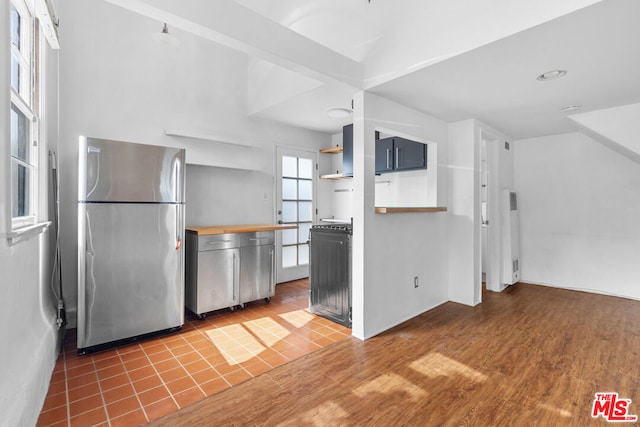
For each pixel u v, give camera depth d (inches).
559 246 169.8
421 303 131.3
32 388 60.2
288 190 179.9
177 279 108.5
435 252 140.2
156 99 127.5
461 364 87.4
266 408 68.4
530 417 65.4
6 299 48.5
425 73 92.3
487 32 76.2
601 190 156.3
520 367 85.5
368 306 106.0
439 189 141.6
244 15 72.9
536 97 112.4
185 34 135.7
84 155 91.0
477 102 118.2
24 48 76.0
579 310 132.7
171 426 62.9
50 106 96.3
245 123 157.1
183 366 85.9
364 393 74.0
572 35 72.2
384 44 98.4
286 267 180.9
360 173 105.7
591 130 132.3
